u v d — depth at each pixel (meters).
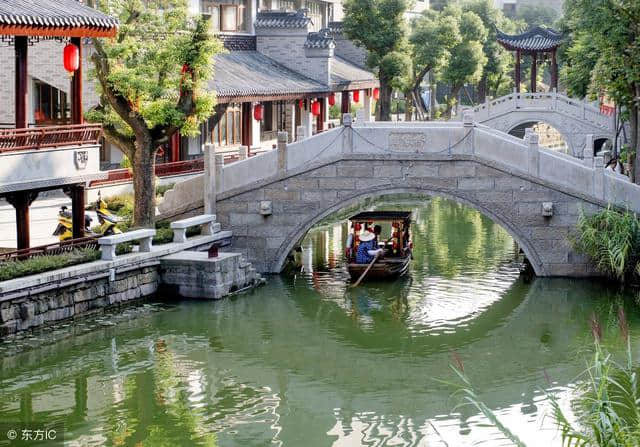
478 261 35.03
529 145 30.95
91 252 26.92
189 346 24.81
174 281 29.09
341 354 24.48
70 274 25.38
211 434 19.38
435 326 26.97
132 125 30.11
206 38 29.89
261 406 20.95
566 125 57.06
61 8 26.84
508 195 31.20
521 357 24.28
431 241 39.19
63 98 39.56
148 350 24.41
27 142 25.70
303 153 31.83
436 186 31.45
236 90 43.81
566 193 30.91
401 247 32.91
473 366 23.67
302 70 56.31
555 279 31.30
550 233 31.17
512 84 86.38
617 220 29.58
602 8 33.66
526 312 28.11
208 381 22.36
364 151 31.61
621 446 14.40
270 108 55.38
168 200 32.56
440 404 21.23
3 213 34.09
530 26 112.31
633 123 37.81
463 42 69.62
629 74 33.94
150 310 27.80
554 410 17.59
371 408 21.00
